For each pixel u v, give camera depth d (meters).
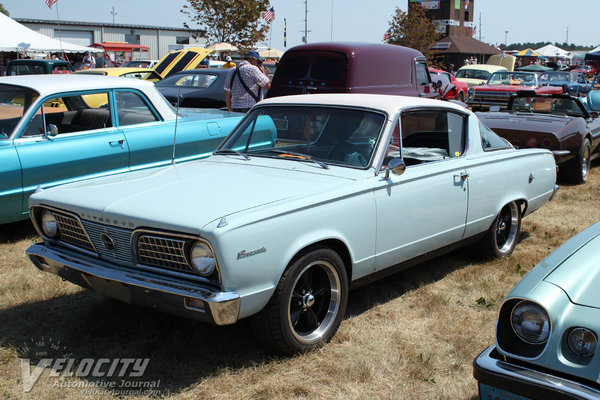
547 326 2.37
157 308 3.20
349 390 3.17
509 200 5.09
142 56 48.56
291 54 9.80
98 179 4.00
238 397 3.09
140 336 3.68
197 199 3.33
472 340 3.75
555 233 6.31
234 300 2.98
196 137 6.79
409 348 3.65
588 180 9.20
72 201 3.52
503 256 5.35
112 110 6.18
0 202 5.35
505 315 2.53
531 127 8.02
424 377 3.32
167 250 3.14
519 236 6.07
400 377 3.32
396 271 4.20
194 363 3.43
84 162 5.85
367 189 3.71
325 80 9.38
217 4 24.53
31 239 5.72
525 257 5.39
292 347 3.40
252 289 3.08
